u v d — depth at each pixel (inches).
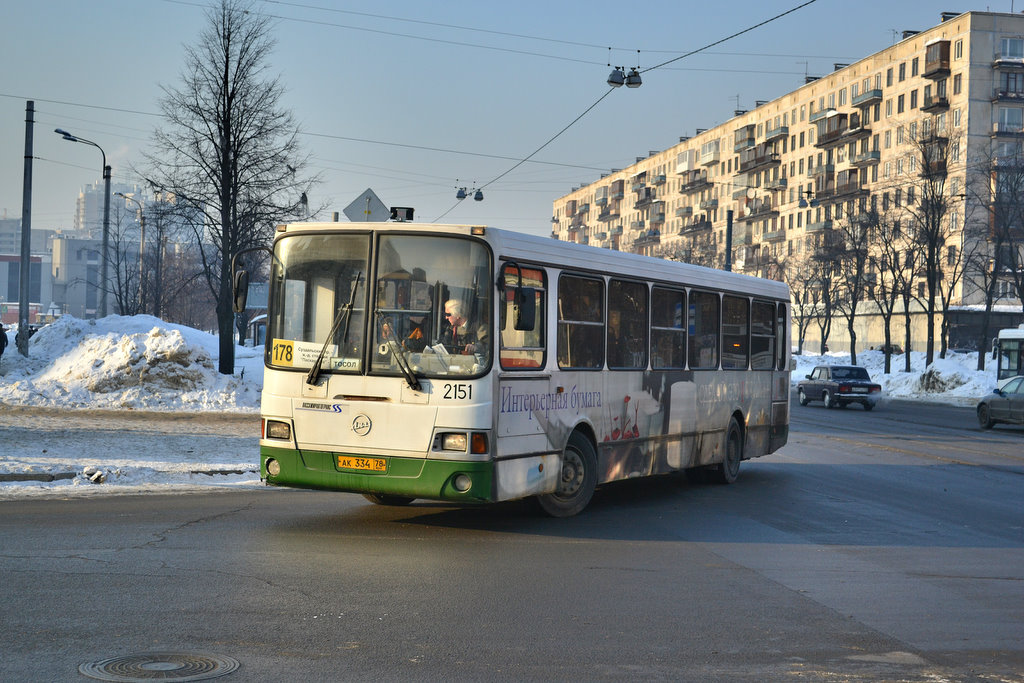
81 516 411.5
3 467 519.5
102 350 1016.2
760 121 4478.3
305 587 299.0
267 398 411.2
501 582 315.9
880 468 706.8
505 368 401.1
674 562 361.1
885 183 3602.4
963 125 3230.8
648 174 5477.4
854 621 282.0
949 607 302.7
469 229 397.4
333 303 405.1
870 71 3735.2
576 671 227.0
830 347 3705.7
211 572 314.3
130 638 241.1
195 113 1179.9
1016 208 2007.9
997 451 864.3
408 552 359.9
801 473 670.5
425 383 390.6
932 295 2084.2
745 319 629.3
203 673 216.2
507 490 401.7
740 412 621.9
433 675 220.1
